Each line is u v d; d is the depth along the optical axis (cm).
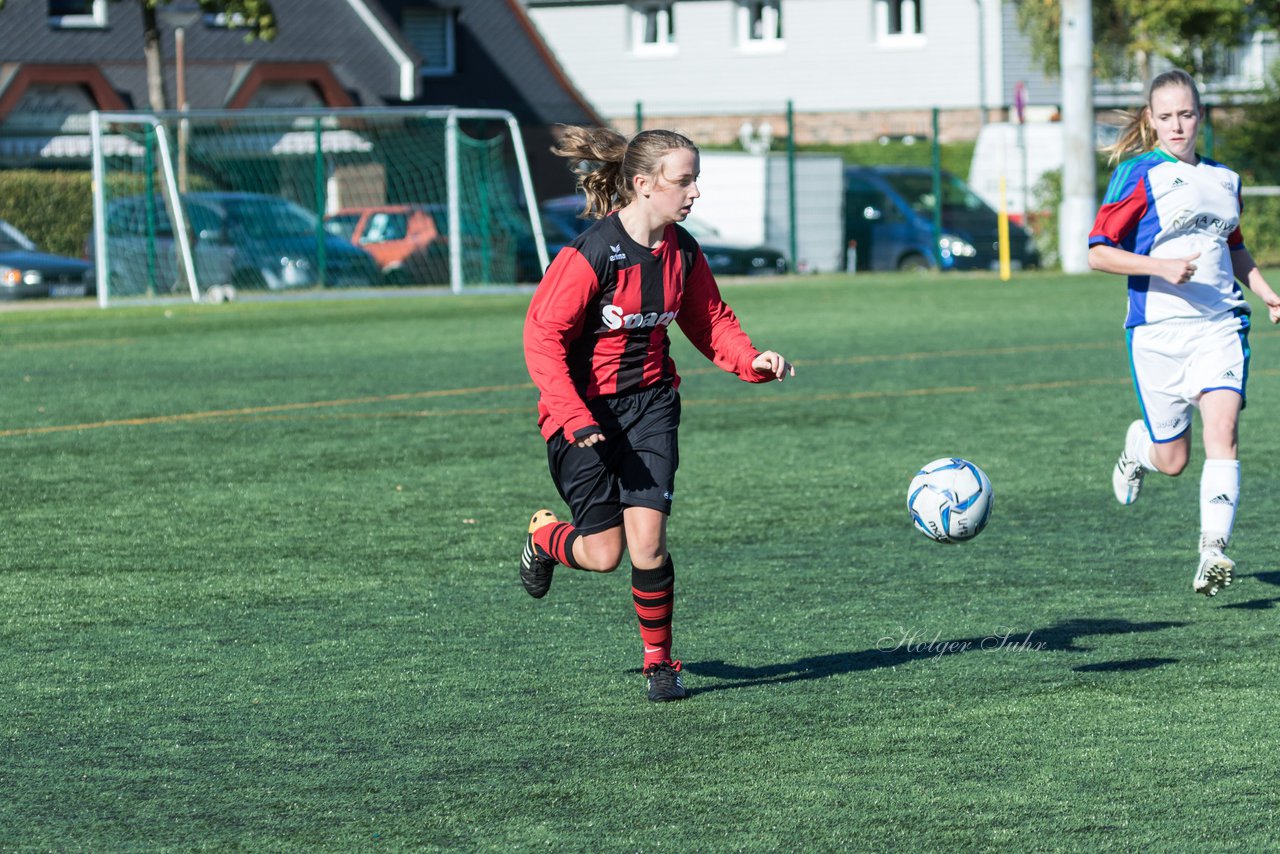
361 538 2430
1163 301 2000
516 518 2581
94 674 1700
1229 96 10038
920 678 1642
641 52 15275
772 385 4278
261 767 1394
